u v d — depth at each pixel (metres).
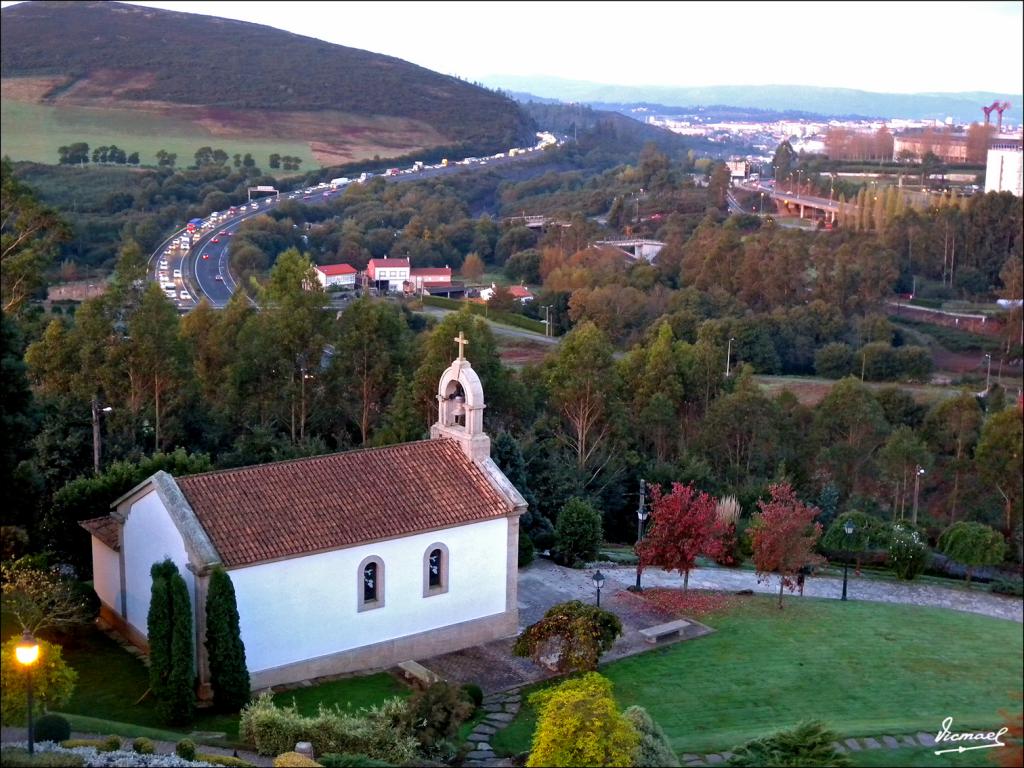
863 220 177.50
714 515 47.09
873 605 47.19
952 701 35.00
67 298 117.94
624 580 46.75
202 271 142.00
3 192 52.50
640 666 36.59
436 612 36.59
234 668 30.53
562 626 34.91
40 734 25.09
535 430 67.81
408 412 58.16
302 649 33.75
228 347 70.44
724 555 51.78
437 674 35.19
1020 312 135.00
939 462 80.12
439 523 35.88
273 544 32.81
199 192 194.50
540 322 134.62
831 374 121.81
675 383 75.50
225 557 31.75
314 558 33.47
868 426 75.00
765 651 38.66
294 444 60.94
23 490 36.81
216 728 29.59
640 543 44.78
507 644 37.91
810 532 51.16
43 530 40.28
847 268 142.88
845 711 33.53
